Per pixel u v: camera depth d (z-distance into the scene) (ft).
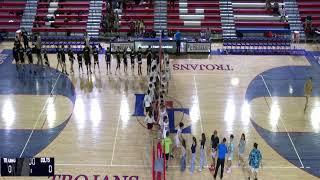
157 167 66.59
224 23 126.52
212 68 106.63
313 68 107.14
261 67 107.45
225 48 117.91
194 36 124.16
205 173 72.59
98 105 90.53
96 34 123.95
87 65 102.73
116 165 73.87
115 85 98.17
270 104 91.86
